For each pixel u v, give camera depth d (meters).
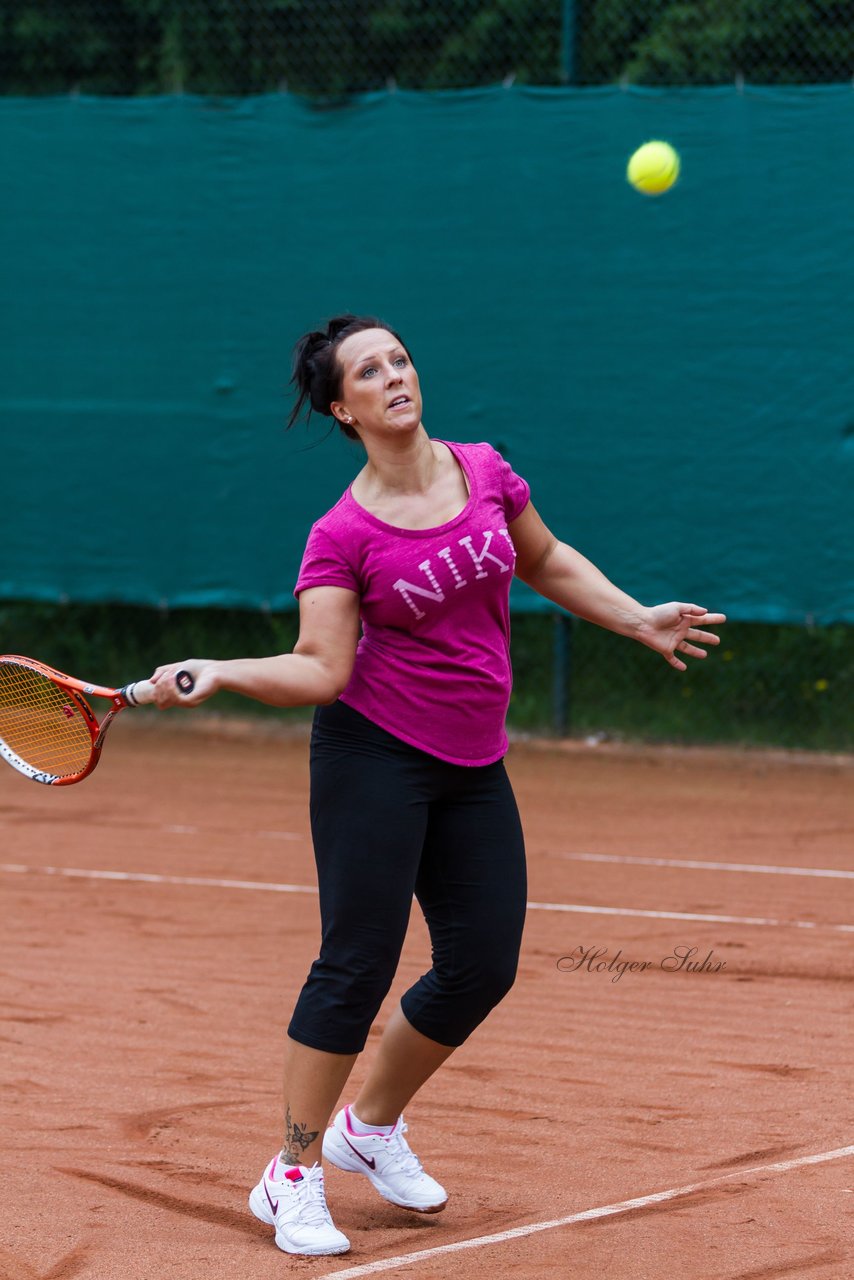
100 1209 11.89
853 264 32.62
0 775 33.62
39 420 37.59
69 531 37.53
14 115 37.38
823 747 35.03
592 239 34.12
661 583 34.09
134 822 28.70
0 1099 14.61
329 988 11.22
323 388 11.50
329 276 35.84
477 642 11.34
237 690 10.78
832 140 32.69
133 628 40.31
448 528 11.16
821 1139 13.39
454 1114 14.28
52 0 43.62
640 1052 16.06
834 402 32.88
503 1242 11.14
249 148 36.03
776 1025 16.92
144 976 18.95
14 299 37.59
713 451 33.59
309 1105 11.25
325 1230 11.02
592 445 34.41
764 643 36.12
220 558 36.59
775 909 22.09
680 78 36.88
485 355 34.97
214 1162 12.98
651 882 23.80
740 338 33.38
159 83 43.09
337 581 11.16
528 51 39.47
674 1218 11.55
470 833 11.44
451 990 11.51
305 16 41.31
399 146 35.19
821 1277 10.39
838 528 32.91
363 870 11.10
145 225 36.72
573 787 31.59
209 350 36.47
